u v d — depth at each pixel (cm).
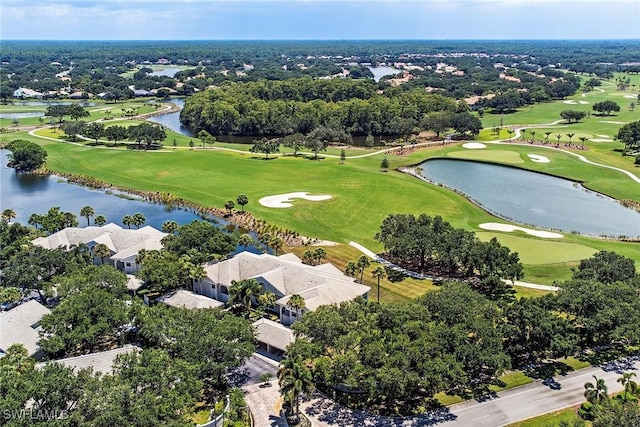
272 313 7731
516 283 8694
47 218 10538
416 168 16900
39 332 6156
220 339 5600
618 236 11175
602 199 14012
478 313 6312
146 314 6369
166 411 4572
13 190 14475
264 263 8275
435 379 5244
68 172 15988
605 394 5484
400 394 5338
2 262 8406
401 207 12612
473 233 9500
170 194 13775
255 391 5856
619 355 6594
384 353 5375
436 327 5872
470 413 5500
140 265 8812
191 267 8075
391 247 9219
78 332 6022
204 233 9062
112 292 7012
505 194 14362
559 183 15512
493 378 6128
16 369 5131
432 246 8931
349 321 6053
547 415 5450
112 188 14562
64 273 7825
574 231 11550
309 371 5631
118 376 4900
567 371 6247
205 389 5872
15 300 7188
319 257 9094
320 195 13525
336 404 5675
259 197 13425
